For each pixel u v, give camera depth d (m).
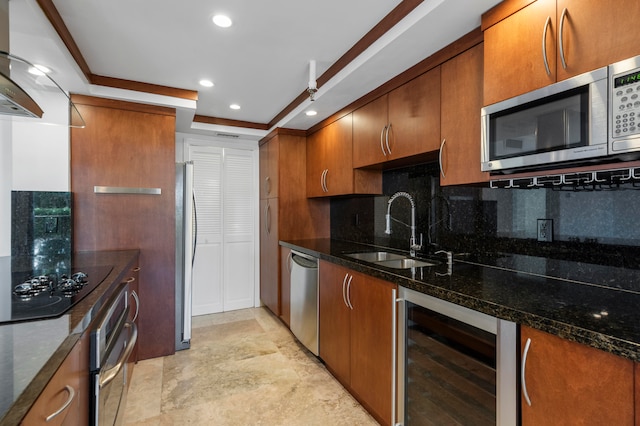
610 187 1.28
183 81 2.52
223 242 3.90
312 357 2.67
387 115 2.20
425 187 2.33
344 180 2.77
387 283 1.69
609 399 0.81
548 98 1.15
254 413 1.91
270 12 1.62
